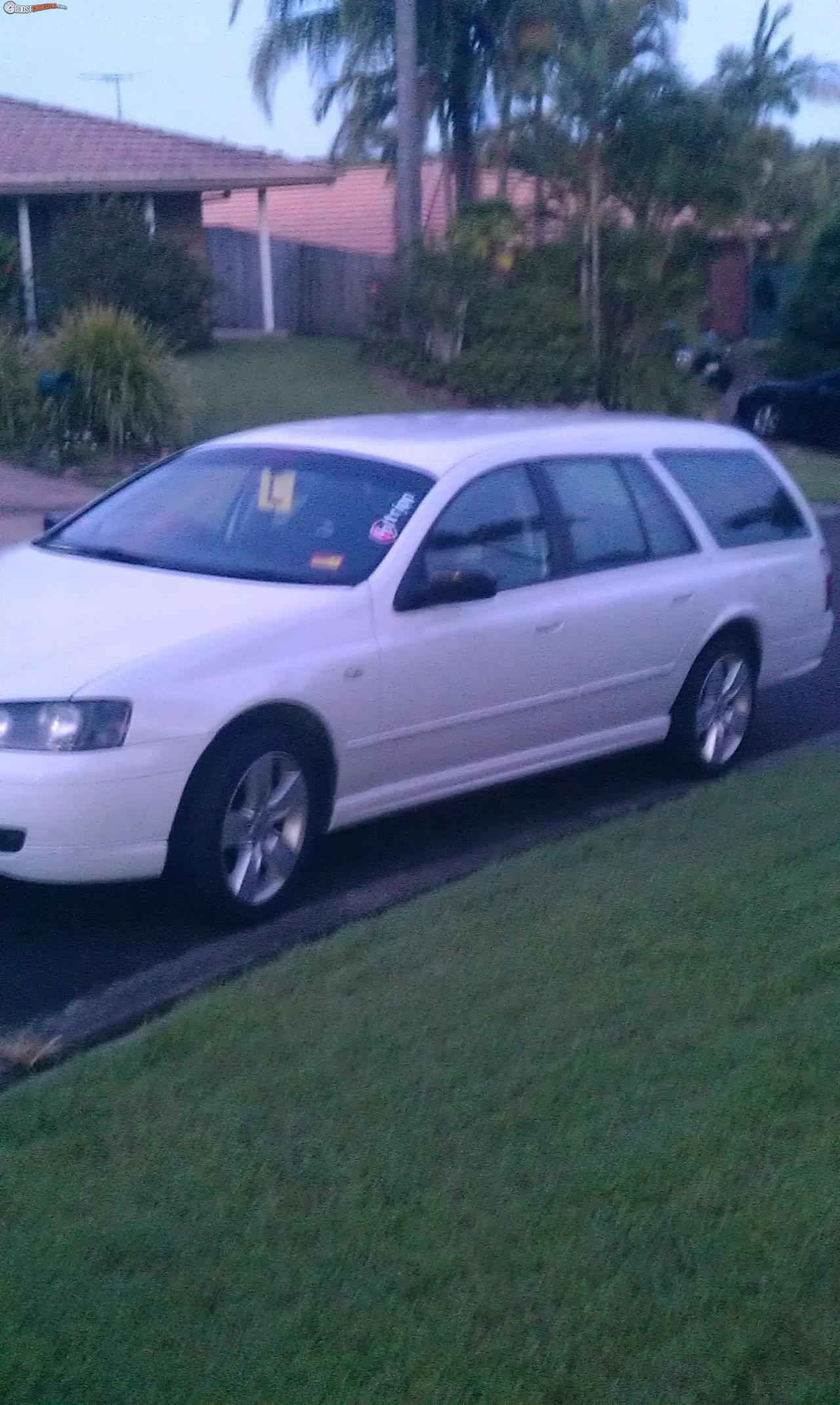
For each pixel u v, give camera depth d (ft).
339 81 94.73
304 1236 11.33
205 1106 13.14
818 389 74.64
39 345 59.21
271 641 18.39
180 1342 10.19
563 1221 11.56
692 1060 14.10
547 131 77.56
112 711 16.89
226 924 18.38
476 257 78.48
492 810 23.70
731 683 25.75
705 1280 10.92
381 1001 15.30
